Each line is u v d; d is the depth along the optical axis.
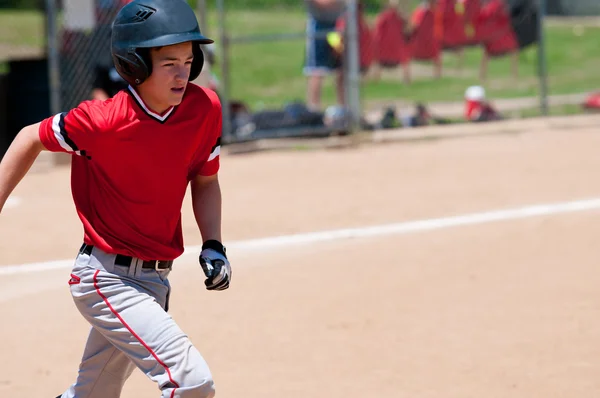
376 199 30.84
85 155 11.45
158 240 11.91
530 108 50.56
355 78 42.78
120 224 11.63
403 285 21.17
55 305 20.95
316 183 34.22
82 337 18.80
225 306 20.23
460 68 64.75
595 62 69.31
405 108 53.16
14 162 11.50
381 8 58.56
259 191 33.12
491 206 28.89
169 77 11.14
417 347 17.30
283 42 81.88
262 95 62.94
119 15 11.27
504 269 22.03
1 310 20.67
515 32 49.25
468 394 15.02
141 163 11.39
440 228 26.44
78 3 40.06
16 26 76.12
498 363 16.30
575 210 27.66
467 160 37.38
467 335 17.80
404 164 37.19
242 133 42.25
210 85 40.81
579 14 90.62
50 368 17.12
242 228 27.53
